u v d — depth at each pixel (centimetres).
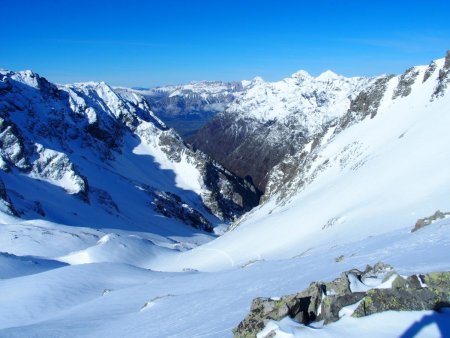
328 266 2709
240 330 1455
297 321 1364
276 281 2728
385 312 1262
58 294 5119
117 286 5581
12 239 12519
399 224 5044
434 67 11306
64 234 13738
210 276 4528
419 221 3078
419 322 1177
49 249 12262
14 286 5434
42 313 4606
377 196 6788
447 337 1096
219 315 2280
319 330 1243
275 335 1290
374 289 1319
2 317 4500
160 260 11356
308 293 1457
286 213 9800
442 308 1234
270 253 7431
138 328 2723
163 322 2642
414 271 1608
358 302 1331
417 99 10800
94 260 10025
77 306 4622
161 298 3519
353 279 1485
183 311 2778
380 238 3344
